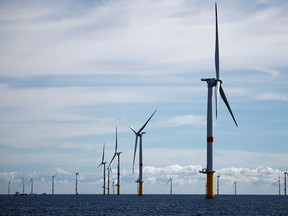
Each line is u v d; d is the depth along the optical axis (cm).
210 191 15425
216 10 15225
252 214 13025
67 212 13725
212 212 13512
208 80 15288
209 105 15288
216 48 15200
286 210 15125
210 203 19612
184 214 12612
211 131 15338
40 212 13800
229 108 15275
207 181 15462
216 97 14738
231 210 14550
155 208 15500
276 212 14012
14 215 12594
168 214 12606
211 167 15500
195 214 12644
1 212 13775
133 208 15612
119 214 12681
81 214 12838
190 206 16725
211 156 15375
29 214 12962
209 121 15338
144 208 15562
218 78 15088
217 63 15100
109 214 12725
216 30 15212
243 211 14188
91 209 15225
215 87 14825
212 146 15350
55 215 12531
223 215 12456
